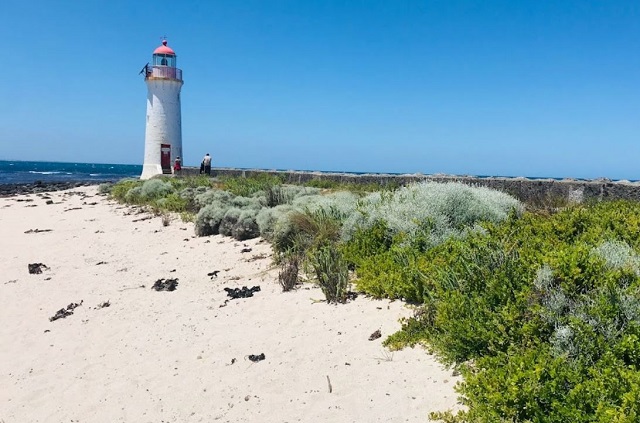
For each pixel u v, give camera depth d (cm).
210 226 1340
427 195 966
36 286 1006
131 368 611
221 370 577
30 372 629
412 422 428
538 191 1298
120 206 2108
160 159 3425
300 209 1162
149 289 933
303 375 539
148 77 3359
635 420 339
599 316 449
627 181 1259
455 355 504
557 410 371
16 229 1709
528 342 459
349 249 880
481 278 586
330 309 711
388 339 573
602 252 601
